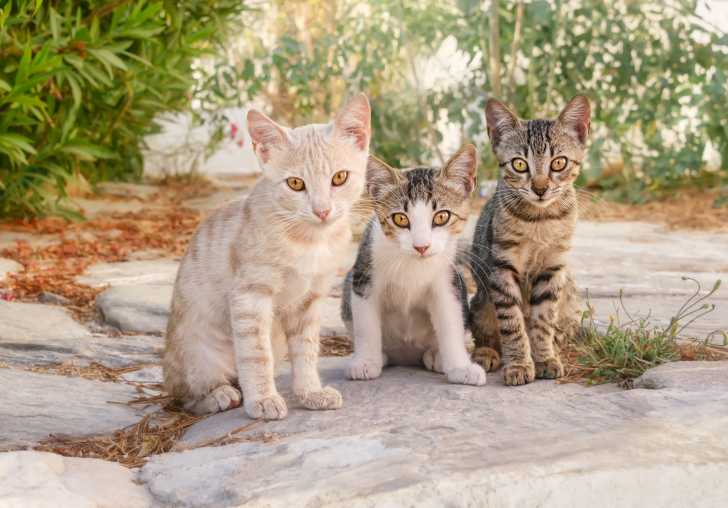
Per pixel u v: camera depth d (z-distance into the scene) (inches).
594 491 28.1
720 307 51.6
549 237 40.9
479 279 43.5
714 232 80.5
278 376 42.2
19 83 62.8
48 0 70.4
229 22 97.8
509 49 109.4
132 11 72.4
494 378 40.6
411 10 110.4
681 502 28.5
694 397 34.1
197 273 37.6
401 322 42.0
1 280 59.2
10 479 28.3
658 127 107.7
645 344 41.0
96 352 46.0
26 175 77.1
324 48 111.3
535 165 40.6
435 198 39.4
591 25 107.5
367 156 38.1
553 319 41.3
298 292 36.9
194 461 31.7
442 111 115.0
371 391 38.5
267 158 36.0
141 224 81.8
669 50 105.2
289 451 31.2
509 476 28.1
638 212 94.3
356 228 74.4
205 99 116.6
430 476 28.2
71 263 65.2
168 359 38.7
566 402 35.0
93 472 30.5
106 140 89.0
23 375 41.1
